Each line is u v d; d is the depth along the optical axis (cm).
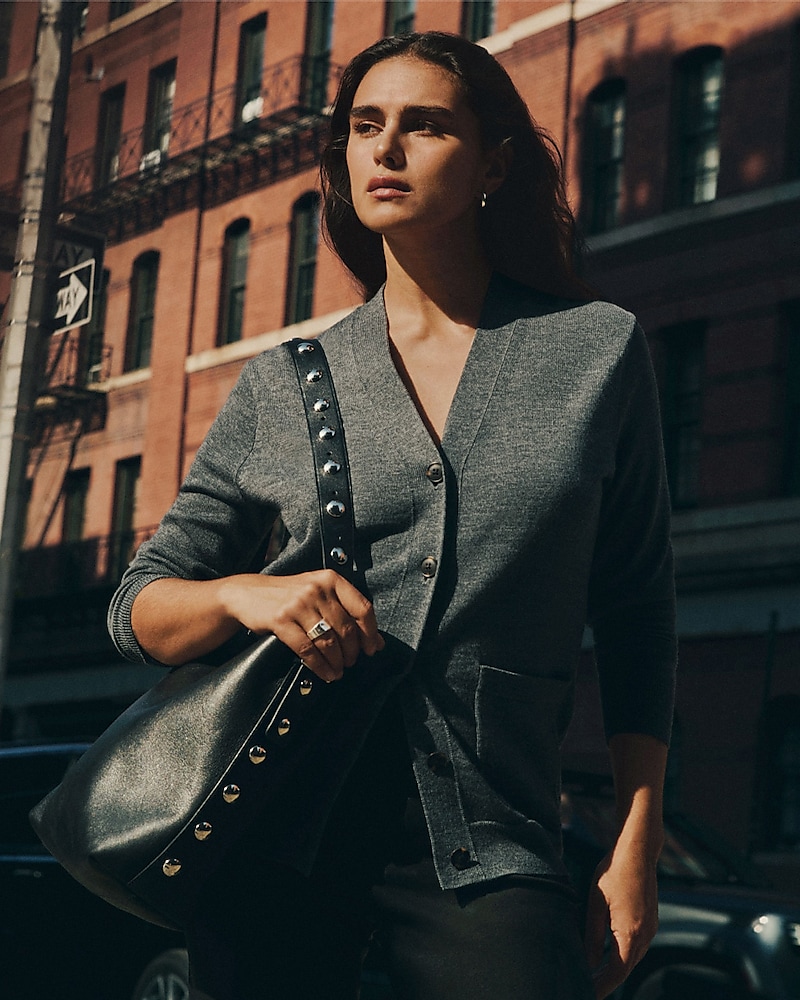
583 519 147
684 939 622
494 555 145
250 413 159
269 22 2403
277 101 2344
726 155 1734
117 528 2511
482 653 145
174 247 2478
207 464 161
